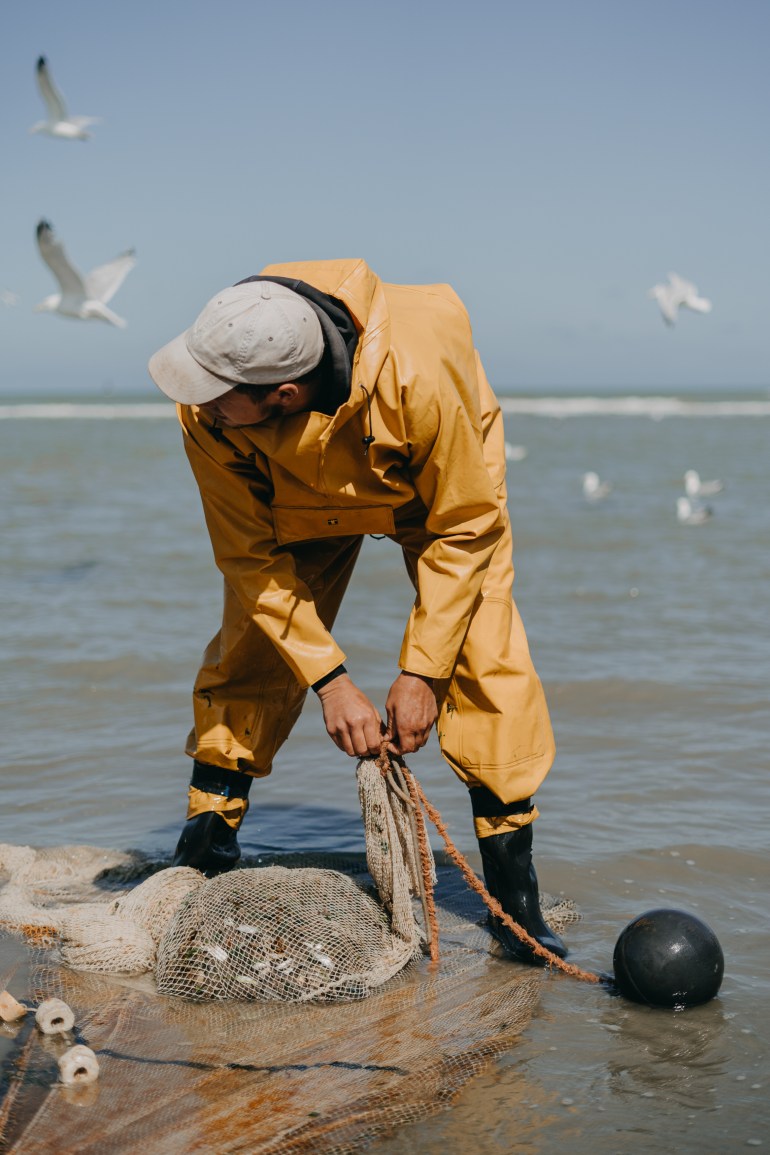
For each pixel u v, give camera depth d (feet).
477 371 12.60
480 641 12.15
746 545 46.70
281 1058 10.37
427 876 12.23
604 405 377.50
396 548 43.42
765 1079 10.03
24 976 12.05
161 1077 10.01
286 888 12.39
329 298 10.67
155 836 16.17
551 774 18.54
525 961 12.44
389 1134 9.22
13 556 42.14
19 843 15.87
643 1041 10.69
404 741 11.58
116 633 28.63
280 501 11.87
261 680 13.52
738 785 17.95
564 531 51.34
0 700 22.76
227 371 10.21
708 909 13.80
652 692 22.97
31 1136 9.09
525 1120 9.43
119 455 107.96
